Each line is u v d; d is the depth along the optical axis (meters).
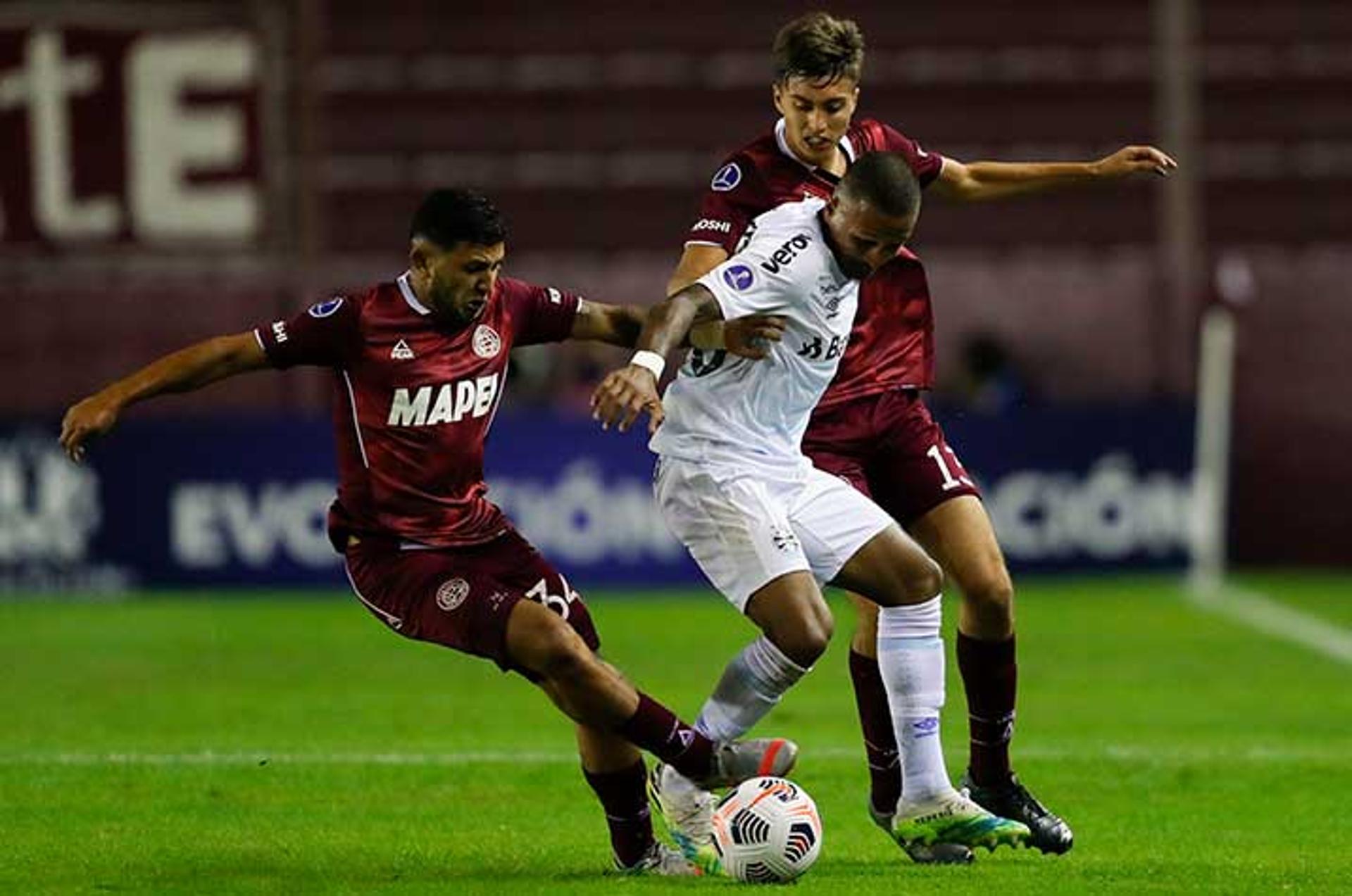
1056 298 70.31
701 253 27.11
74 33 68.06
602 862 26.88
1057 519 65.12
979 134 76.69
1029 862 27.28
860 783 33.25
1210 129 77.00
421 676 47.47
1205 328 69.81
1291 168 76.75
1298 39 77.62
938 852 26.95
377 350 25.19
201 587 62.88
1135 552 65.44
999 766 27.56
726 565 25.88
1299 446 69.88
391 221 75.00
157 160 68.38
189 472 62.88
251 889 25.19
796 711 42.25
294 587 63.12
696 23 76.94
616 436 63.09
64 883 25.62
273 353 25.12
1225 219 76.38
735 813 24.95
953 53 77.06
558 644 23.84
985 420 64.81
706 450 26.08
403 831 29.31
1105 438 65.25
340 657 50.50
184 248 68.62
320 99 74.88
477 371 25.48
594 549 63.16
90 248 68.44
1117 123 76.75
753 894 24.47
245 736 38.59
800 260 25.09
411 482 25.38
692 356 26.34
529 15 76.75
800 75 26.64
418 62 76.00
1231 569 69.88
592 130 76.06
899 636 26.66
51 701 43.66
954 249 75.50
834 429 28.06
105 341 69.62
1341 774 34.59
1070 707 43.44
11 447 62.62
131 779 33.12
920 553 26.34
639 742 23.98
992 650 27.28
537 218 75.38
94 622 57.41
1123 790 33.19
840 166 27.75
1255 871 26.70
